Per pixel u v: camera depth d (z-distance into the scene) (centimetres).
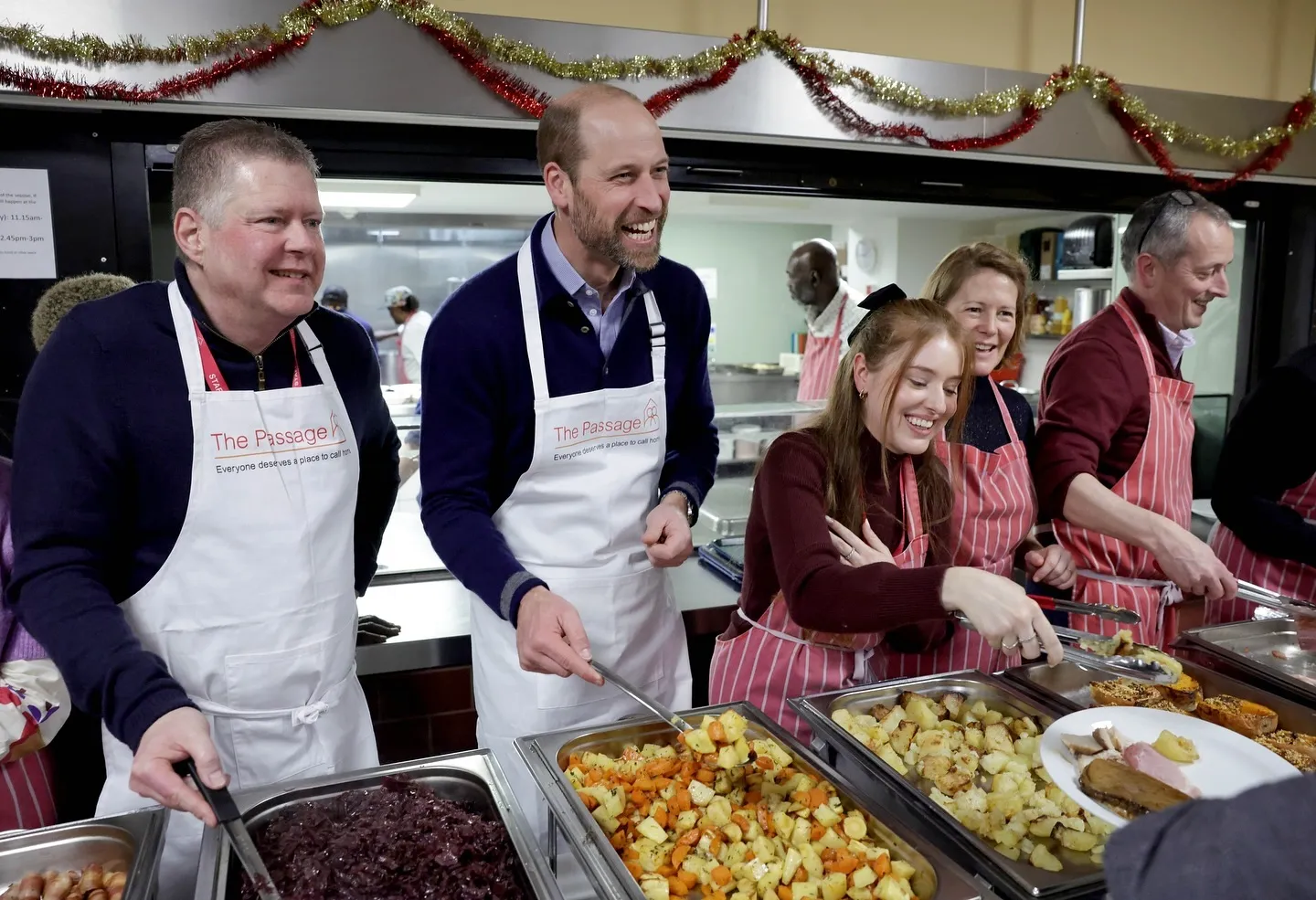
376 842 94
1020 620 100
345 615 133
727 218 437
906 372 131
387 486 150
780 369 457
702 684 208
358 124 194
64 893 91
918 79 218
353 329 137
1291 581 199
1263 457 192
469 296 137
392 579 220
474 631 152
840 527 135
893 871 91
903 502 146
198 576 121
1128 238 191
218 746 124
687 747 112
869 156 236
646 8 209
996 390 176
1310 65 280
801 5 222
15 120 175
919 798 103
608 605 145
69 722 158
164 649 121
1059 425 179
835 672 141
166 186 190
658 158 123
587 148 122
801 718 134
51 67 160
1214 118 252
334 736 131
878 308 142
